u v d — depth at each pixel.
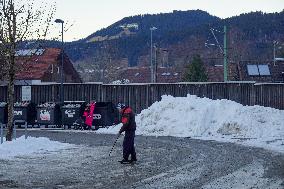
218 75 71.06
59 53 52.66
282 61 73.56
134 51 166.25
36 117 34.69
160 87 35.41
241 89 34.25
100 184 10.68
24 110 34.25
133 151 14.81
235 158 15.57
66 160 15.36
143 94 35.62
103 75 86.31
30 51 20.36
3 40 18.48
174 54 146.62
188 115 28.25
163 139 23.86
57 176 11.95
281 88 34.00
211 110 28.38
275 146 19.56
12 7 18.33
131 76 91.38
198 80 58.31
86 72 109.62
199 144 20.91
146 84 35.56
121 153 17.48
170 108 29.22
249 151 17.72
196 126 27.28
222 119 27.69
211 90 34.66
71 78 57.66
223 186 10.32
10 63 18.84
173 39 159.75
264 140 22.50
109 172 12.62
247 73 70.00
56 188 10.20
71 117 33.12
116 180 11.25
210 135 26.25
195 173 12.32
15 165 14.11
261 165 13.78
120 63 100.38
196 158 15.70
